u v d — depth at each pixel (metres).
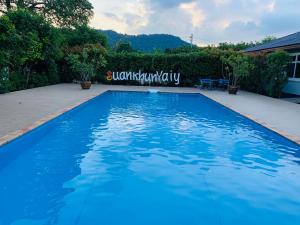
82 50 22.09
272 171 6.14
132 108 13.52
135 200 4.72
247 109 12.45
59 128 9.24
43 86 19.80
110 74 23.73
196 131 9.39
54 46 18.59
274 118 10.47
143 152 7.14
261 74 19.11
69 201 4.61
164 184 5.36
